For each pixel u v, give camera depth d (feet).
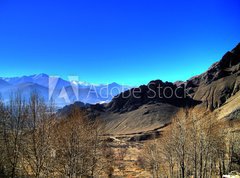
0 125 168.55
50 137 161.07
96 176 223.51
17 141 161.68
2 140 169.48
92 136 205.57
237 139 298.56
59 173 184.75
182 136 234.38
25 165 176.96
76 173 172.65
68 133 172.65
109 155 282.77
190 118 246.47
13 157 167.63
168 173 305.32
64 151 172.45
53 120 168.86
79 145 176.45
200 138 236.84
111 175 297.33
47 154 160.86
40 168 148.36
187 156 249.55
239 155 296.71
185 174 254.68
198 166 260.62
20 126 163.94
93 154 202.08
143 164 396.98
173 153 255.70
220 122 281.33
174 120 267.18
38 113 162.81
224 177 205.67
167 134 271.08
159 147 292.40
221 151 277.23
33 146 152.56
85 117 221.46
